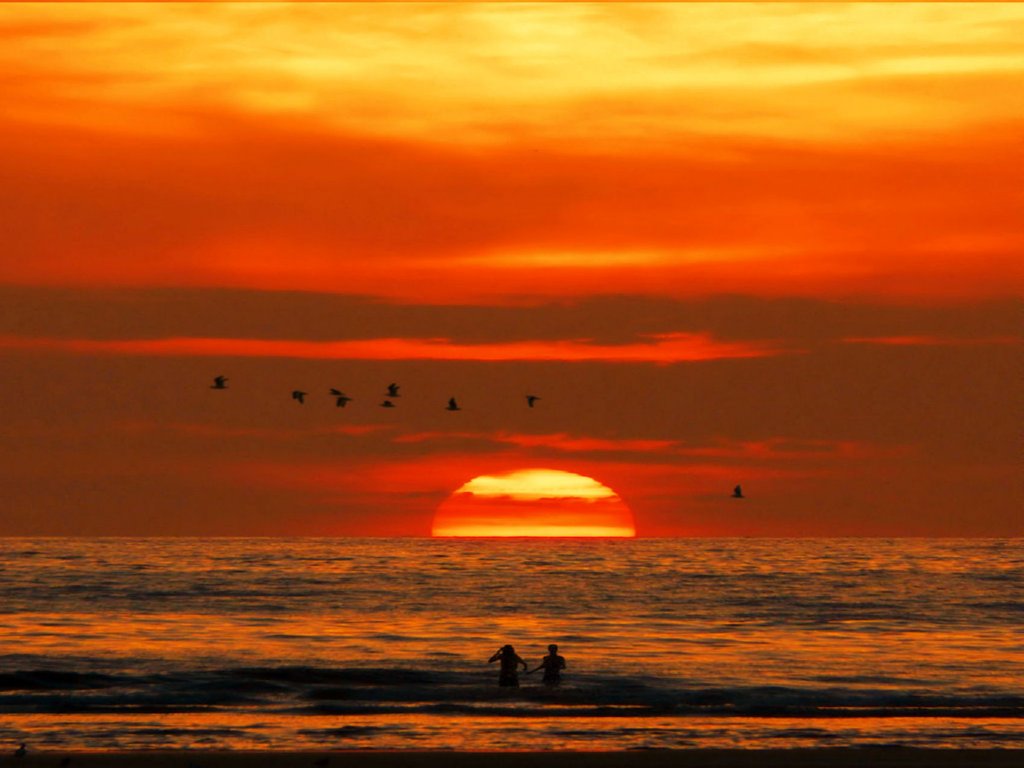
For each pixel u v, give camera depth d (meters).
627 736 133.25
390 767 114.38
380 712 148.25
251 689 165.12
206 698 156.75
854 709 152.62
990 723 142.50
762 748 126.00
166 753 120.44
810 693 166.38
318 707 151.00
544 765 115.19
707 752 121.31
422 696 161.62
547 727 138.38
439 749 125.50
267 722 140.38
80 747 124.69
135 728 135.50
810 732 136.00
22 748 116.31
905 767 114.38
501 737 132.12
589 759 117.94
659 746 127.69
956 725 141.12
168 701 154.25
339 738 130.88
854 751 122.62
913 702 159.38
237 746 126.06
